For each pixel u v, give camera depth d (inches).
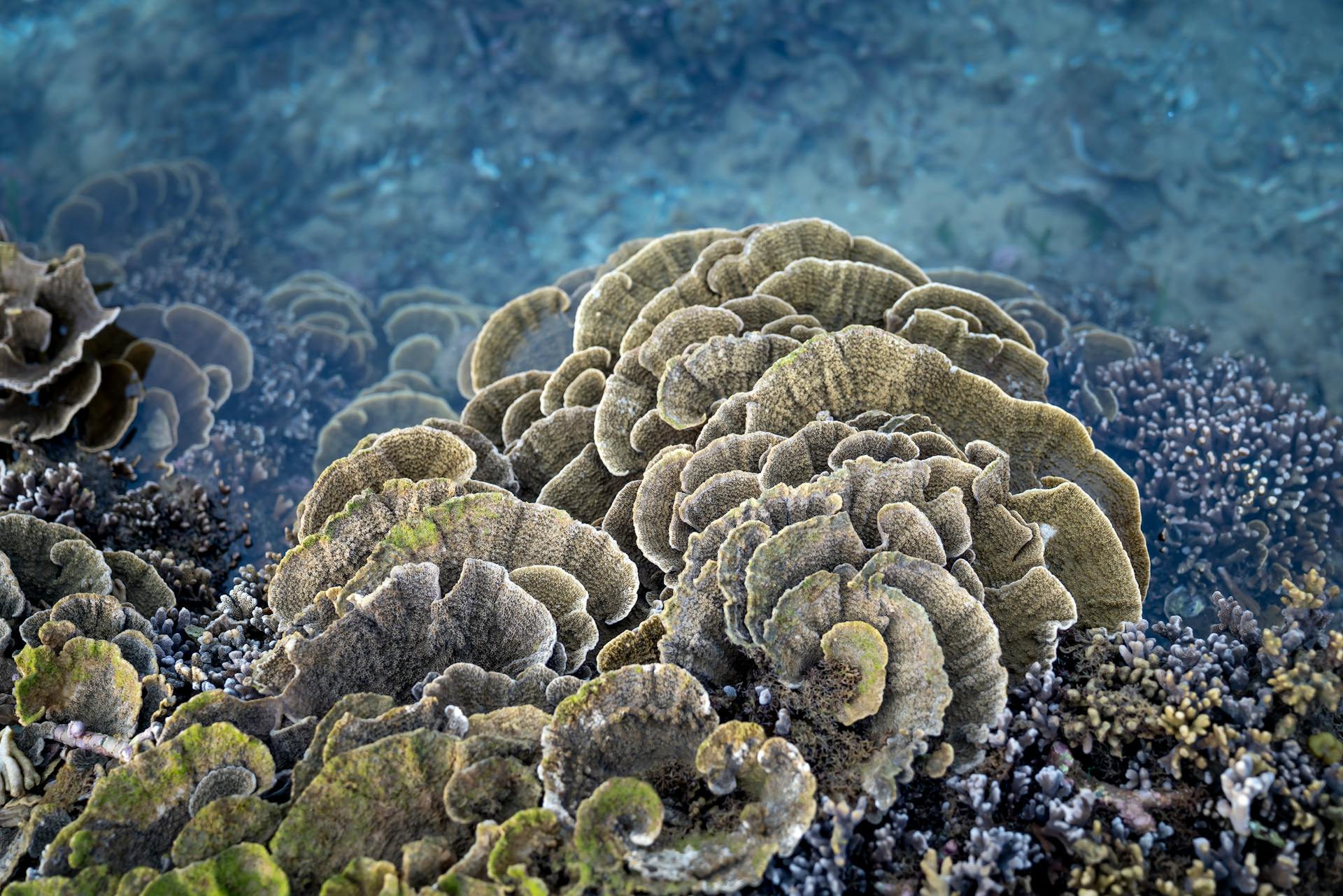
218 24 111.8
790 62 106.3
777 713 45.2
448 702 45.6
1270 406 64.0
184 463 68.5
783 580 45.9
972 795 42.1
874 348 52.7
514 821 40.9
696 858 40.6
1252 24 98.7
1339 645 44.3
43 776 47.4
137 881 41.3
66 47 114.3
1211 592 57.3
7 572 51.0
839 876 41.4
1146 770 43.6
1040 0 104.2
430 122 109.3
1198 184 92.2
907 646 44.1
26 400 66.3
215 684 49.5
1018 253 93.7
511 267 104.9
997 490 48.9
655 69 106.8
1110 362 68.3
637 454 55.0
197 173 104.3
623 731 43.6
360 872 40.6
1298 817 41.6
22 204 105.1
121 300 87.2
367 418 74.6
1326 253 83.7
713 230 63.6
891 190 102.2
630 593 49.8
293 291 90.8
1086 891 40.4
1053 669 46.3
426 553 49.4
